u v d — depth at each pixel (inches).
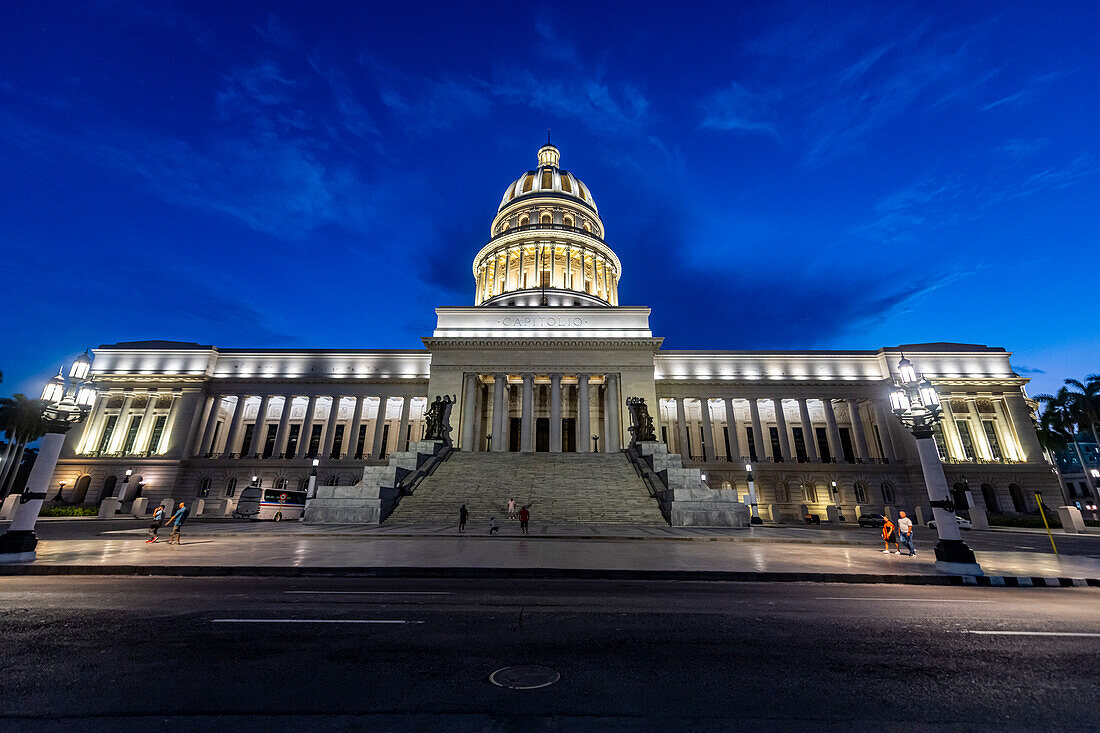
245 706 172.6
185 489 2116.1
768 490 2118.6
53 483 2076.8
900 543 665.0
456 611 315.0
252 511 1501.0
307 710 169.9
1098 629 284.4
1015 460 2134.6
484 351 2154.3
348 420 2418.8
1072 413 1839.3
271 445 2374.5
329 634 260.5
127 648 234.1
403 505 1123.9
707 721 165.3
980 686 196.9
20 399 1931.6
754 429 2261.3
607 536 764.0
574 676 203.8
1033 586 443.2
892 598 374.0
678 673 207.9
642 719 166.7
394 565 475.5
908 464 2112.5
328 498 1040.8
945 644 251.9
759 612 319.6
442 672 206.8
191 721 161.6
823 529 1247.5
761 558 568.1
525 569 460.1
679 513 1003.9
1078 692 191.8
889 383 2267.5
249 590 380.2
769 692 189.3
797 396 2281.0
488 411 2338.8
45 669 206.1
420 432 2364.7
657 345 2124.8
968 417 2214.6
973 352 2289.6
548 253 2684.5
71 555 539.8
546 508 1106.7
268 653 228.4
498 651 234.8
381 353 2440.9
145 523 1234.6
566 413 2372.0
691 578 451.5
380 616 300.2
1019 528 1488.7
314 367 2415.1
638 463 1352.1
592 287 2763.3
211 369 2365.9
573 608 326.3
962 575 460.8
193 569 457.1
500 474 1334.9
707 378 2324.1
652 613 314.2
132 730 155.8
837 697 185.5
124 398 2283.5
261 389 2322.8
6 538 492.4
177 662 215.3
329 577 444.1
